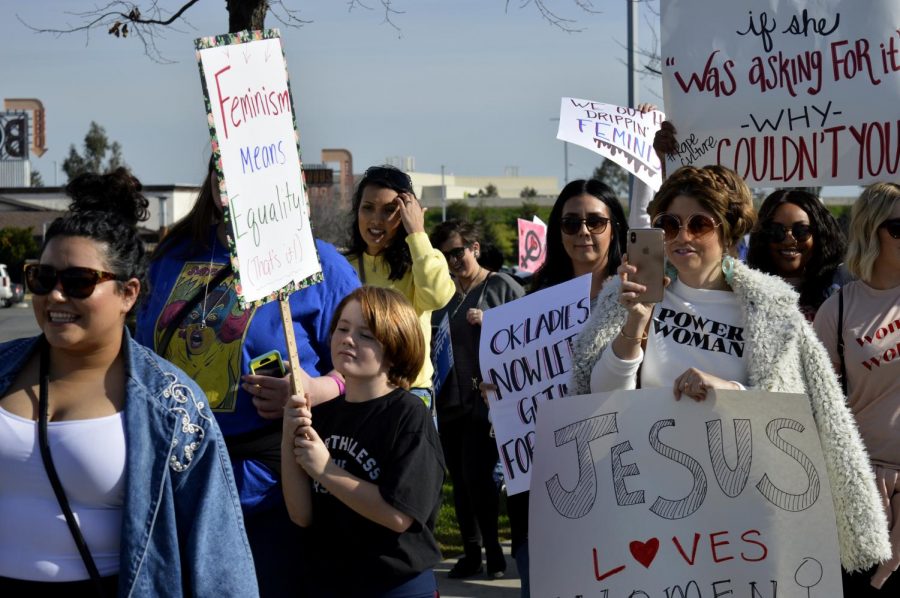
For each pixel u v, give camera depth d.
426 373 4.75
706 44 5.07
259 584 3.58
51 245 2.57
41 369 2.61
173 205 52.75
